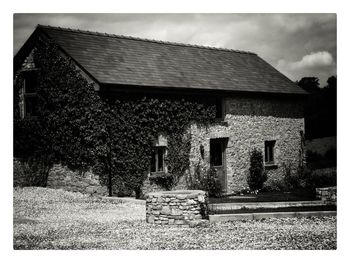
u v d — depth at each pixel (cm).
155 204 1367
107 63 2006
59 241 1162
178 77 2173
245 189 2377
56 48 1973
